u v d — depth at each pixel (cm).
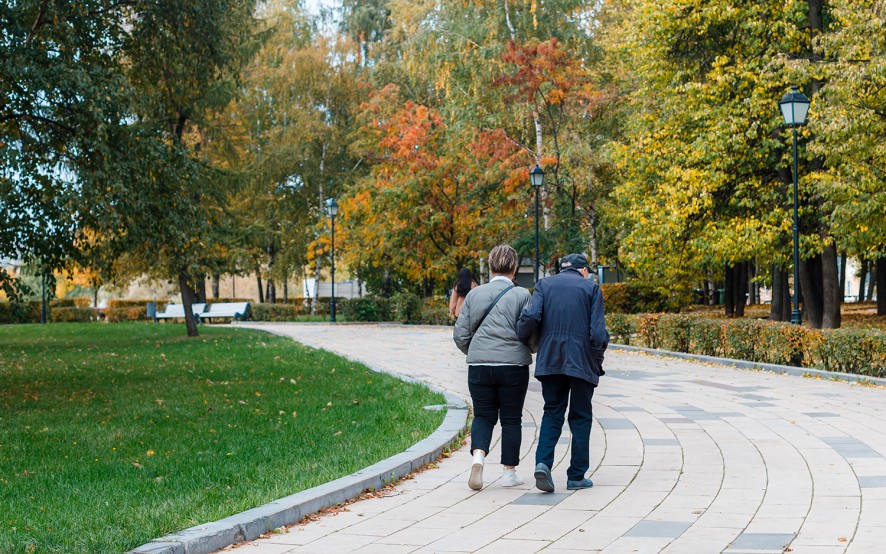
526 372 718
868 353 1495
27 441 941
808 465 773
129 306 5362
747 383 1467
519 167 3506
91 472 771
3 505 643
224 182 2866
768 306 4425
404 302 3988
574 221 3412
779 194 2280
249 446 888
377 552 532
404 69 4359
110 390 1404
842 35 1952
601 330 699
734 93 2286
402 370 1736
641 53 2423
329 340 2777
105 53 1652
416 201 3744
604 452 862
